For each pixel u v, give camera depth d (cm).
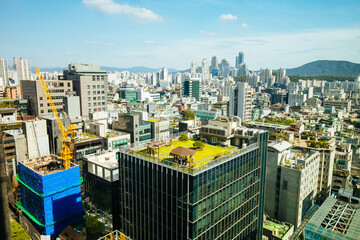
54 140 12194
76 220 8338
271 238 8919
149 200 5800
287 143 11162
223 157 5728
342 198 11312
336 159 14125
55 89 18325
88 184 8800
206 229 5322
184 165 5297
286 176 10056
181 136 7612
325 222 7525
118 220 7988
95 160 9100
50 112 18000
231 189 6041
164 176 5341
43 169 8612
